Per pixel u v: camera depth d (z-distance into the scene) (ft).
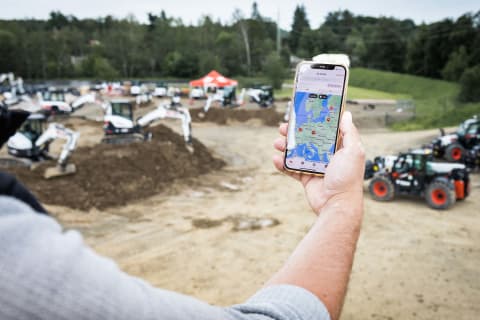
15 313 1.54
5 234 1.64
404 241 35.17
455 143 67.77
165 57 320.50
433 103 162.91
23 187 2.00
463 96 152.35
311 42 337.52
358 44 310.86
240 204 46.80
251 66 299.38
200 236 36.45
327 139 4.87
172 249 33.55
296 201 47.78
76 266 1.74
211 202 47.67
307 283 2.74
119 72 315.99
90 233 36.78
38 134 55.16
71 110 107.34
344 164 3.61
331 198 3.53
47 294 1.60
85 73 296.30
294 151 4.85
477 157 61.98
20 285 1.57
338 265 2.91
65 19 438.40
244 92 137.08
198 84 142.51
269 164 71.41
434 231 37.63
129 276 2.01
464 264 30.45
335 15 447.83
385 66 305.32
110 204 44.70
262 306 2.42
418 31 284.61
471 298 25.48
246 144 90.12
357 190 3.51
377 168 52.90
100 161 51.80
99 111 134.92
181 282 28.17
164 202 47.14
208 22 341.41
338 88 5.10
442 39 252.21
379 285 27.25
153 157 56.44
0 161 52.75
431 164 45.98
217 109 126.31
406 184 46.11
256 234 37.01
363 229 38.22
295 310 2.43
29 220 1.75
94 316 1.66
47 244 1.72
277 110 134.00
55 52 291.99
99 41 345.31
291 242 35.12
